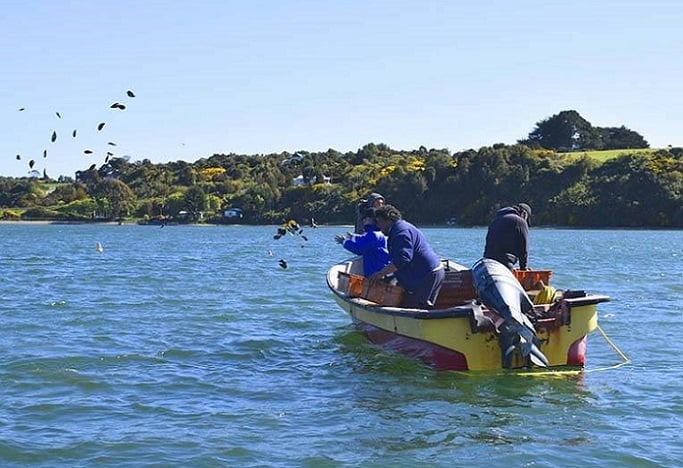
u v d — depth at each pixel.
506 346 10.80
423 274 12.04
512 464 7.77
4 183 134.88
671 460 7.86
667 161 92.00
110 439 8.46
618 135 132.62
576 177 93.12
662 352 13.41
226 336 15.09
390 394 10.42
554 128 131.25
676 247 53.09
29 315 17.72
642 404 9.91
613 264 35.88
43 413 9.45
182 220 113.38
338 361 12.66
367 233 13.20
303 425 9.05
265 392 10.59
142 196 122.38
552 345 11.30
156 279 27.66
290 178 108.50
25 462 7.80
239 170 120.19
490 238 12.90
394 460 7.88
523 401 10.04
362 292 13.42
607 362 12.55
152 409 9.69
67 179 132.12
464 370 11.15
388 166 103.00
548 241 63.84
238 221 110.81
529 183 94.00
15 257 42.62
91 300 20.88
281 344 14.25
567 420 9.24
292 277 28.23
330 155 111.81
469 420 9.24
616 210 89.00
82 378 11.19
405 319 11.73
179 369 11.98
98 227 116.88
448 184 95.69
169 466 7.71
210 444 8.33
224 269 32.62
